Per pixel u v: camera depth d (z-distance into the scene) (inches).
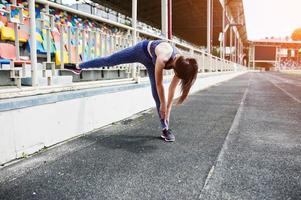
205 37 1485.0
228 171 102.8
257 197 83.1
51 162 109.5
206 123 188.2
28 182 91.9
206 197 83.0
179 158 116.3
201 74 476.1
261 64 3663.9
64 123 137.7
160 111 139.2
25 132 114.0
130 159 114.5
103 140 141.5
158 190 87.3
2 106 102.3
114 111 184.2
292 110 249.0
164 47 121.2
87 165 107.3
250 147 133.3
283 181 94.7
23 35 161.6
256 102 304.5
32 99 116.3
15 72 119.4
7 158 106.8
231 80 887.7
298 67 3526.1
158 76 123.5
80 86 157.0
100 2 652.7
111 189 87.7
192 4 788.6
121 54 136.8
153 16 866.1
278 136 154.7
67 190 86.9
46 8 136.6
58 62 186.2
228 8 1154.0
